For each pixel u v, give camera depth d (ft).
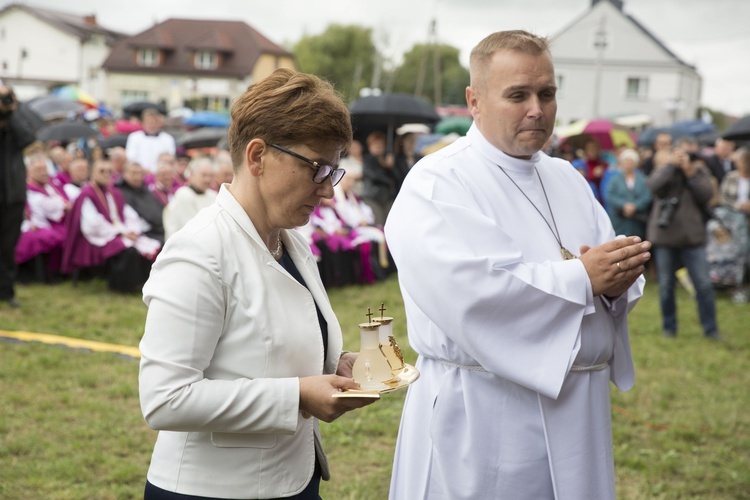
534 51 8.63
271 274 6.70
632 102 165.99
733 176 35.55
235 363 6.52
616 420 18.30
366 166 37.50
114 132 53.93
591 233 9.55
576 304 8.21
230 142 6.77
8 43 216.33
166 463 6.66
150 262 31.53
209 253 6.41
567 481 8.53
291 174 6.48
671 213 26.25
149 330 6.38
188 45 201.16
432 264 8.40
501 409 8.66
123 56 204.85
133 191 32.65
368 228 35.65
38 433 16.07
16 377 19.48
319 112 6.42
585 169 40.27
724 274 34.94
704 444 17.08
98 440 15.81
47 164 34.63
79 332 24.21
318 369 6.91
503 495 8.65
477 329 8.28
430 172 8.91
